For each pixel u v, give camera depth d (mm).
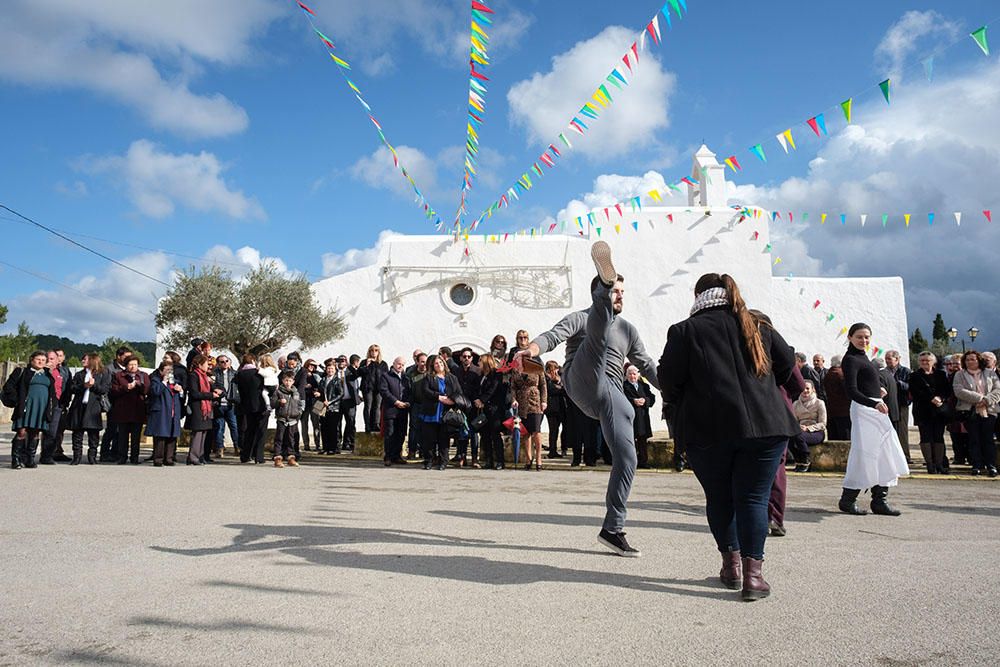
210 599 3180
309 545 4414
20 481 8047
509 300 20781
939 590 3414
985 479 9438
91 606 3066
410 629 2770
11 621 2861
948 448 15367
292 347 20672
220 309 19219
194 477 8766
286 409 10891
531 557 4125
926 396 10219
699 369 3395
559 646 2584
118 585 3418
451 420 10438
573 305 20703
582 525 5332
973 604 3160
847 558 4180
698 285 3799
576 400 4336
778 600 3227
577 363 4215
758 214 20938
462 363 12375
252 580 3525
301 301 19781
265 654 2492
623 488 4195
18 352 38188
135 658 2453
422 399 10562
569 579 3596
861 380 6020
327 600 3170
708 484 3504
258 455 11258
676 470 10359
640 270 20859
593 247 4062
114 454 11125
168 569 3754
